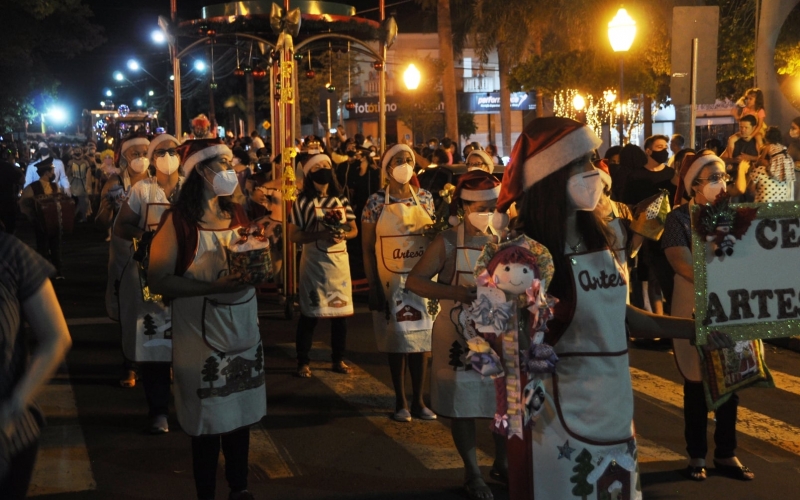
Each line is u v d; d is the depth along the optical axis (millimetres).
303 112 39844
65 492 5137
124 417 6660
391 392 7363
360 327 10148
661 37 19500
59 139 46188
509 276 2867
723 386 4773
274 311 11078
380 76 10789
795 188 8609
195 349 4273
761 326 3689
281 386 7570
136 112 39312
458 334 4820
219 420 4297
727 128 32781
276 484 5262
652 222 6270
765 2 9219
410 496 5055
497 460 5207
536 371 2881
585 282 3000
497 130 47781
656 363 8281
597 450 2975
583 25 23953
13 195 12656
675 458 5660
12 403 2682
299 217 7586
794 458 5672
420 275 4707
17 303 2791
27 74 33438
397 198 6316
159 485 5258
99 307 11414
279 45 10172
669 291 6941
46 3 26922
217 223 4344
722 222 3582
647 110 26391
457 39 35562
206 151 4242
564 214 3010
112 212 7953
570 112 28531
